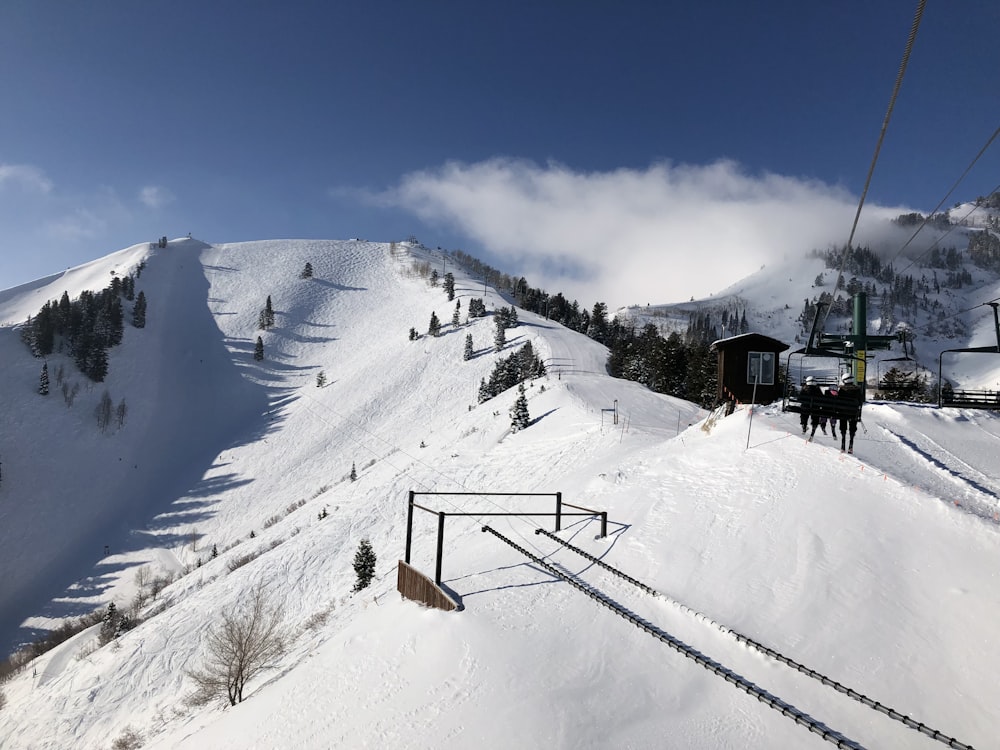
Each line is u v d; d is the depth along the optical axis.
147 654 42.75
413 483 55.16
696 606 14.04
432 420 116.25
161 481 126.12
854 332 25.94
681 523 18.50
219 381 169.88
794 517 16.92
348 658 15.76
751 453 22.42
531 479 41.00
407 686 13.16
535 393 71.69
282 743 13.02
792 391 18.86
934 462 20.16
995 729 9.48
